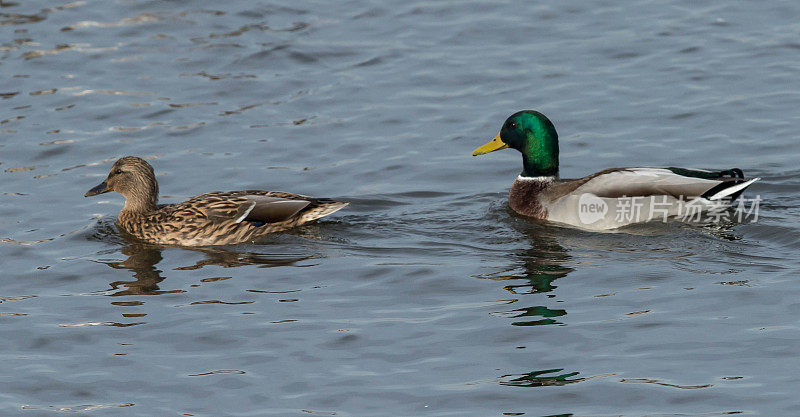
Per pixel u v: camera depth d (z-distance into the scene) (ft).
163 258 49.60
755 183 55.83
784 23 76.23
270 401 35.86
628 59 72.28
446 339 39.75
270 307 43.32
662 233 50.26
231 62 73.87
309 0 83.41
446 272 46.42
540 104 66.95
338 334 40.50
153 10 81.76
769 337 38.52
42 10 82.17
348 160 61.41
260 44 76.28
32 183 59.26
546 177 54.95
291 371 37.78
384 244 50.47
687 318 40.47
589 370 36.91
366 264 47.78
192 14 81.15
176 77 72.08
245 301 44.06
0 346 40.83
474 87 69.67
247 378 37.45
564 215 53.06
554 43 75.25
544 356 38.09
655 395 35.09
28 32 78.48
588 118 65.00
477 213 54.80
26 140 64.13
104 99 69.15
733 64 70.64
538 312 41.73
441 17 80.23
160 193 58.08
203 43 76.59
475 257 48.44
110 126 65.92
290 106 68.23
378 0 83.20
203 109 67.97
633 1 81.41
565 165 59.93
